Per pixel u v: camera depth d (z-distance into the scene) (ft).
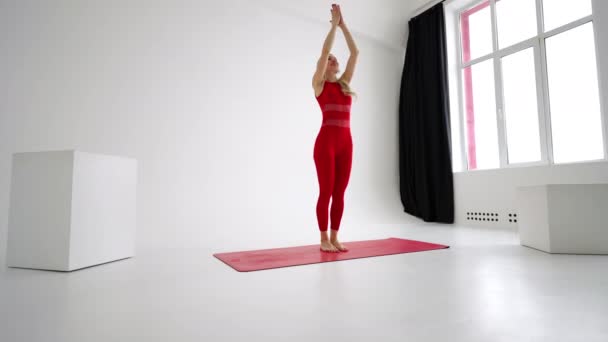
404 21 16.90
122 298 4.49
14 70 9.18
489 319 3.58
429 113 15.65
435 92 15.43
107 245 7.07
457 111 15.67
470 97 15.55
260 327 3.42
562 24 12.19
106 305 4.18
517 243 9.12
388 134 16.71
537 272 5.73
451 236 10.83
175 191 11.13
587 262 6.45
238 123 12.50
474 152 15.37
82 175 6.49
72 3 10.06
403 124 16.66
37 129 9.34
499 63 14.05
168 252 8.37
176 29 11.64
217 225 11.73
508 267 6.15
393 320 3.58
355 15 15.42
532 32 13.16
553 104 12.31
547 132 12.27
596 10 10.71
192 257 7.66
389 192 16.39
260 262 6.87
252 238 10.79
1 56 9.05
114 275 5.87
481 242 9.41
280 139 13.34
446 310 3.89
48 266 6.29
